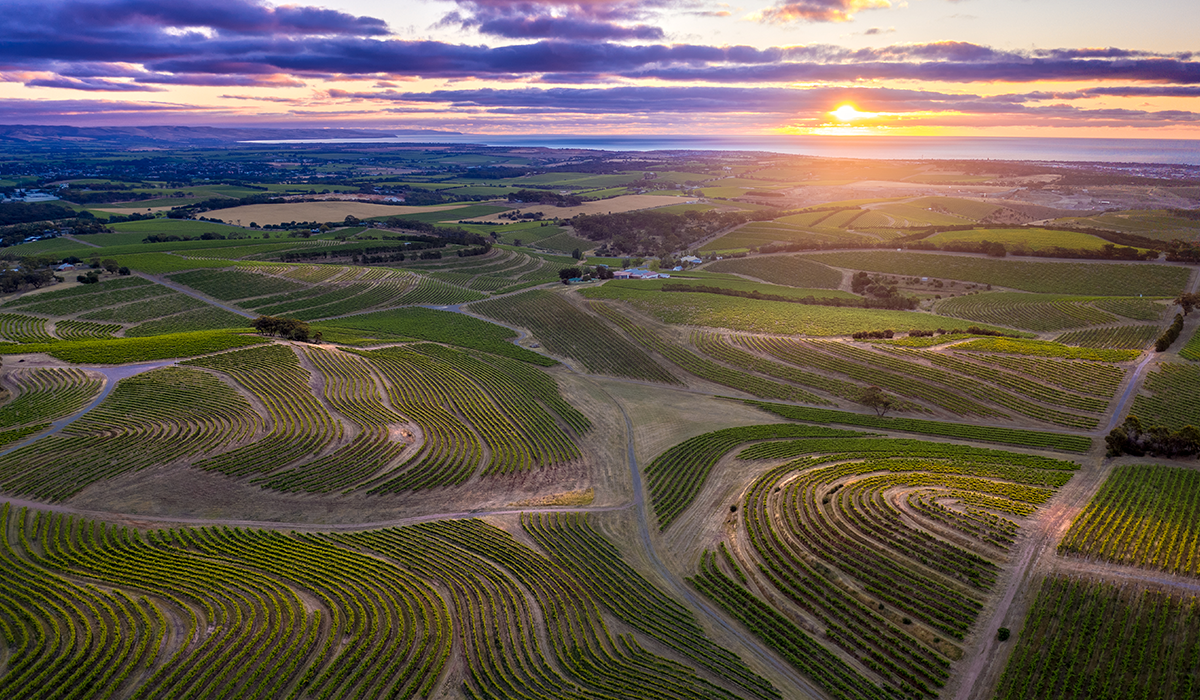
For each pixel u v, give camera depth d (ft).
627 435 345.10
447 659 177.17
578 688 170.50
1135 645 168.96
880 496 244.42
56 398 328.70
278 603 190.39
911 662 177.47
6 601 184.24
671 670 180.34
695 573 227.40
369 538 235.61
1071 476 262.88
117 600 187.52
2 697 152.15
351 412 335.67
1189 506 228.43
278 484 267.18
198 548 221.87
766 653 190.70
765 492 267.80
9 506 235.81
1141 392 357.61
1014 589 192.24
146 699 156.25
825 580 211.41
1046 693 162.09
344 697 161.79
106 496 249.75
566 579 218.79
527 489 283.59
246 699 158.81
